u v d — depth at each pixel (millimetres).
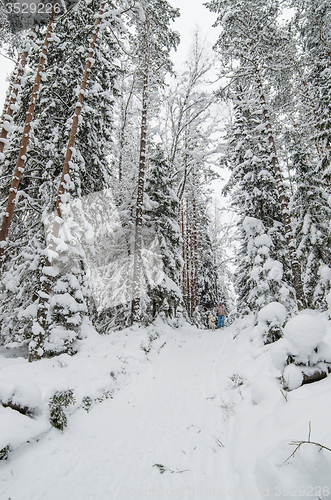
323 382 3092
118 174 14758
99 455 3367
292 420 2561
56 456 3320
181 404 4816
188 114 14375
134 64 14023
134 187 13273
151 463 3096
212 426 3748
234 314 15695
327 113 10461
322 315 5961
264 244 9961
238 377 5098
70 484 2834
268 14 9742
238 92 12164
